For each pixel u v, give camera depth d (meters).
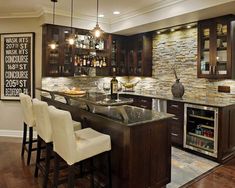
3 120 5.28
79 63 5.50
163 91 5.53
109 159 2.54
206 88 4.56
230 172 3.32
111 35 5.86
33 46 5.12
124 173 2.46
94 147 2.38
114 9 4.71
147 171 2.58
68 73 5.24
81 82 5.77
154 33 5.64
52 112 2.40
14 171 3.32
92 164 2.72
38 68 5.18
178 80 4.75
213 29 4.07
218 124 3.64
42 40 5.03
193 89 4.82
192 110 4.07
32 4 4.47
